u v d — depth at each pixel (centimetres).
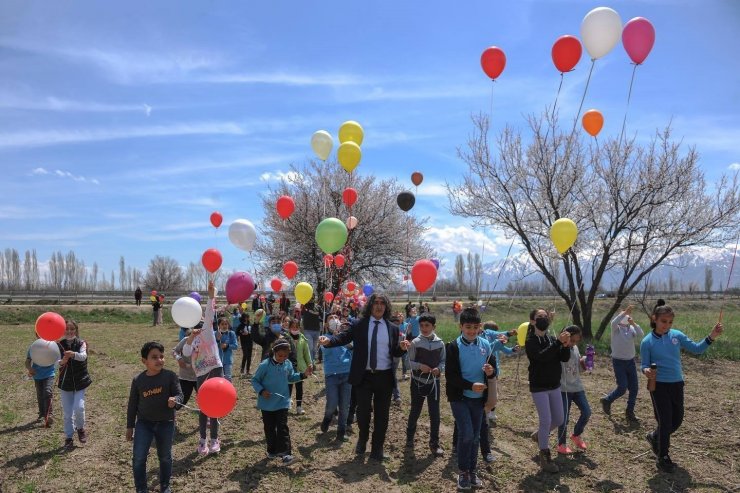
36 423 706
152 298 2505
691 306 3045
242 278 602
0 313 2652
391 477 509
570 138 1402
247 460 553
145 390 448
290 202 786
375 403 554
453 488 480
